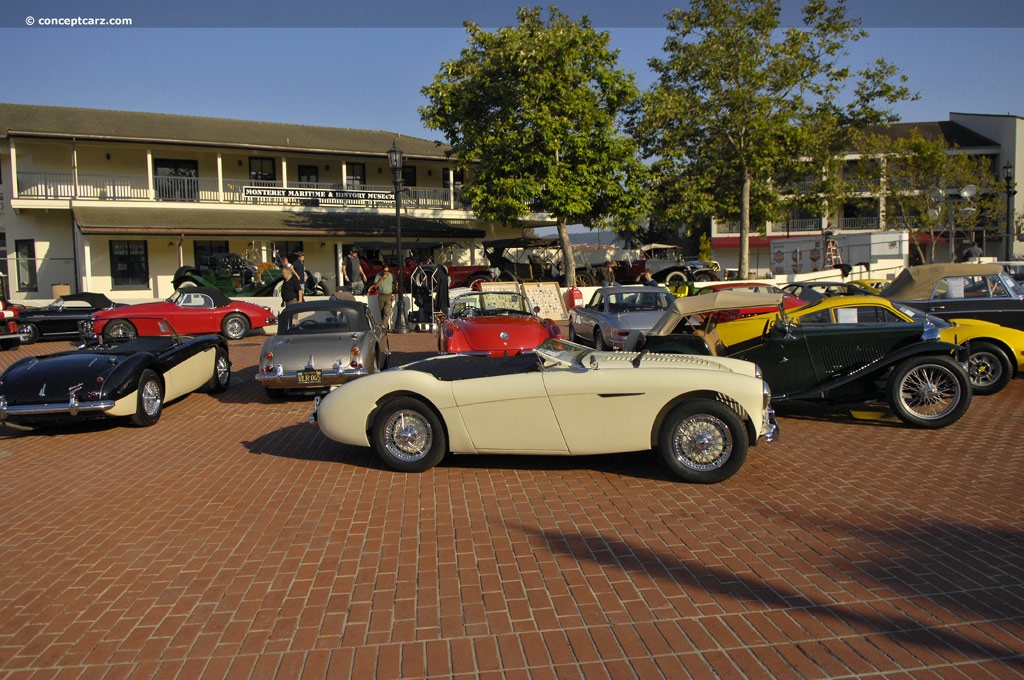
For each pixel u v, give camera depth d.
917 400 8.05
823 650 3.41
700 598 3.97
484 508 5.59
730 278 30.20
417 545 4.86
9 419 8.22
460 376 6.76
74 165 27.03
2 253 30.27
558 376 6.28
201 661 3.45
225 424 9.19
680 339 8.69
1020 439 7.43
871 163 36.56
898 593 3.99
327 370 9.84
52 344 17.98
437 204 33.84
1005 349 9.71
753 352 8.46
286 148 30.08
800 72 23.94
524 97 23.59
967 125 51.06
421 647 3.53
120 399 8.51
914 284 12.42
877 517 5.21
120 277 28.12
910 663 3.28
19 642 3.67
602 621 3.74
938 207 31.27
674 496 5.78
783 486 5.99
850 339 8.28
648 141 25.83
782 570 4.32
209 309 18.03
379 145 33.66
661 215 27.02
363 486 6.25
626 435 6.19
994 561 4.39
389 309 19.48
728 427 5.98
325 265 31.03
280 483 6.42
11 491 6.39
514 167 23.81
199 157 30.45
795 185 27.77
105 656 3.52
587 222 25.70
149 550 4.89
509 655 3.44
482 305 12.25
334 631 3.71
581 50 24.08
